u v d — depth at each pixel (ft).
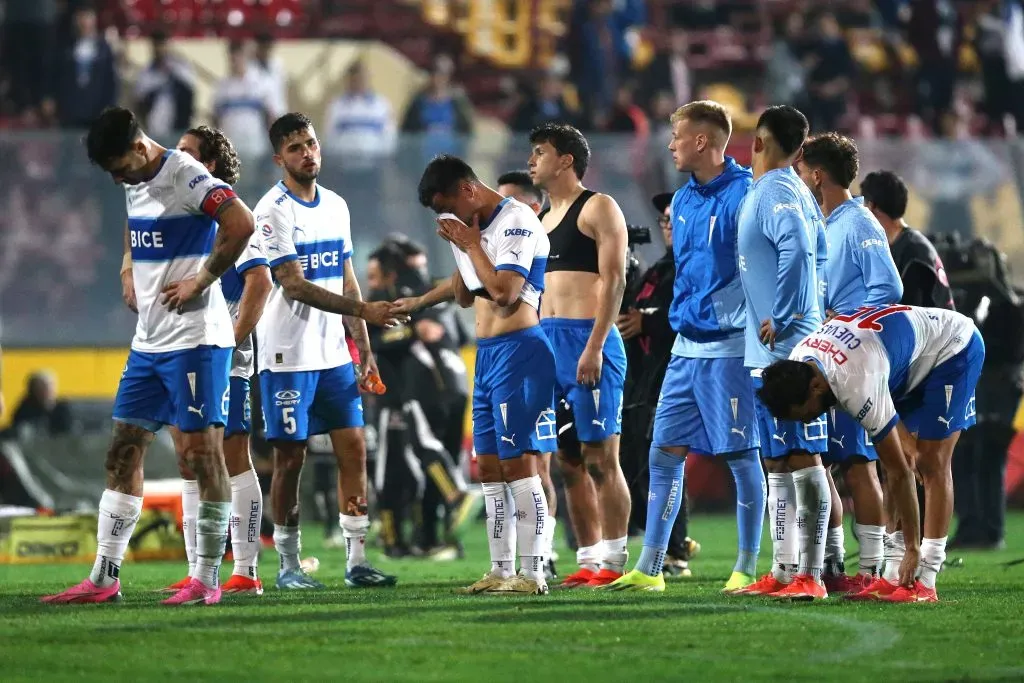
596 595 76.48
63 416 158.40
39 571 105.91
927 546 73.61
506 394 74.90
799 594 72.84
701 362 78.69
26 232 167.22
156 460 150.10
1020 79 229.45
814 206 75.41
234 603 72.90
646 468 94.99
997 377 119.96
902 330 70.49
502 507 78.07
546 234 81.56
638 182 167.32
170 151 70.95
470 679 51.01
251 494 80.12
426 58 235.40
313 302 78.95
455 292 77.77
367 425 137.59
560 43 234.58
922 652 56.75
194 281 69.82
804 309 71.92
